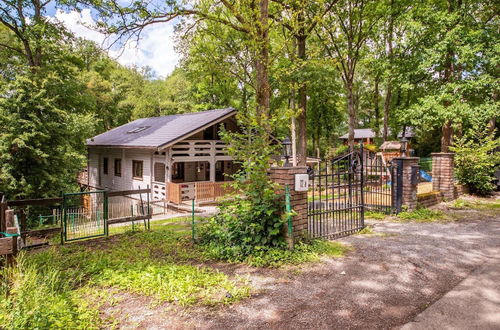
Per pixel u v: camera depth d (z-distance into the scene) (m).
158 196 17.80
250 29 11.87
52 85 15.41
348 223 8.61
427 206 10.93
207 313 3.75
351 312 3.78
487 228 8.07
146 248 6.59
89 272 5.15
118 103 36.44
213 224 6.77
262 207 5.79
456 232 7.66
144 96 38.50
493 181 14.41
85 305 3.85
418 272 5.04
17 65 17.14
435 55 16.39
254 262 5.39
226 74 15.74
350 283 4.62
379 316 3.69
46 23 16.72
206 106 28.77
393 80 20.16
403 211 9.68
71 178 18.22
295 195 6.06
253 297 4.17
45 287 4.07
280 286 4.52
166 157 16.98
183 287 4.36
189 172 19.89
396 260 5.61
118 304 4.00
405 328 3.43
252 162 6.05
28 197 14.23
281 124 11.52
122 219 8.12
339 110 30.52
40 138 14.23
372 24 19.97
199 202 16.33
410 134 36.22
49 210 14.26
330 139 38.19
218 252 5.86
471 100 17.36
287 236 5.86
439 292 4.32
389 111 29.03
